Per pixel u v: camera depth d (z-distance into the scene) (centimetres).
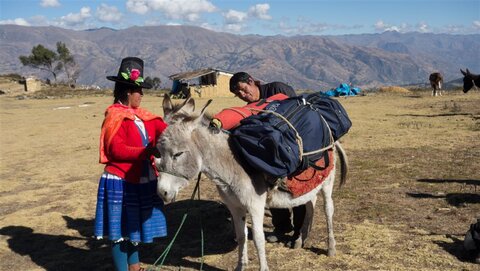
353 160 1201
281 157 499
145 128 519
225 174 505
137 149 487
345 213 795
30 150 1708
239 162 507
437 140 1426
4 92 6306
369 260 605
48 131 2223
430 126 1738
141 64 517
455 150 1264
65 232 803
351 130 1733
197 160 494
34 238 781
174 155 481
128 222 511
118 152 493
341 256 622
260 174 512
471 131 1562
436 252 616
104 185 512
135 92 512
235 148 509
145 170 519
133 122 503
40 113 3256
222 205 893
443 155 1209
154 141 523
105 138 502
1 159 1553
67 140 1900
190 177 494
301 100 591
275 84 664
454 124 1759
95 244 746
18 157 1578
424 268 573
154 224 524
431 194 872
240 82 634
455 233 679
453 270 565
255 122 513
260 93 666
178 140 481
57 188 1118
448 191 884
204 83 4891
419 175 1013
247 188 507
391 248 636
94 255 698
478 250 582
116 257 529
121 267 531
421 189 909
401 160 1173
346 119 630
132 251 546
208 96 4691
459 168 1054
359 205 832
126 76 501
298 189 550
